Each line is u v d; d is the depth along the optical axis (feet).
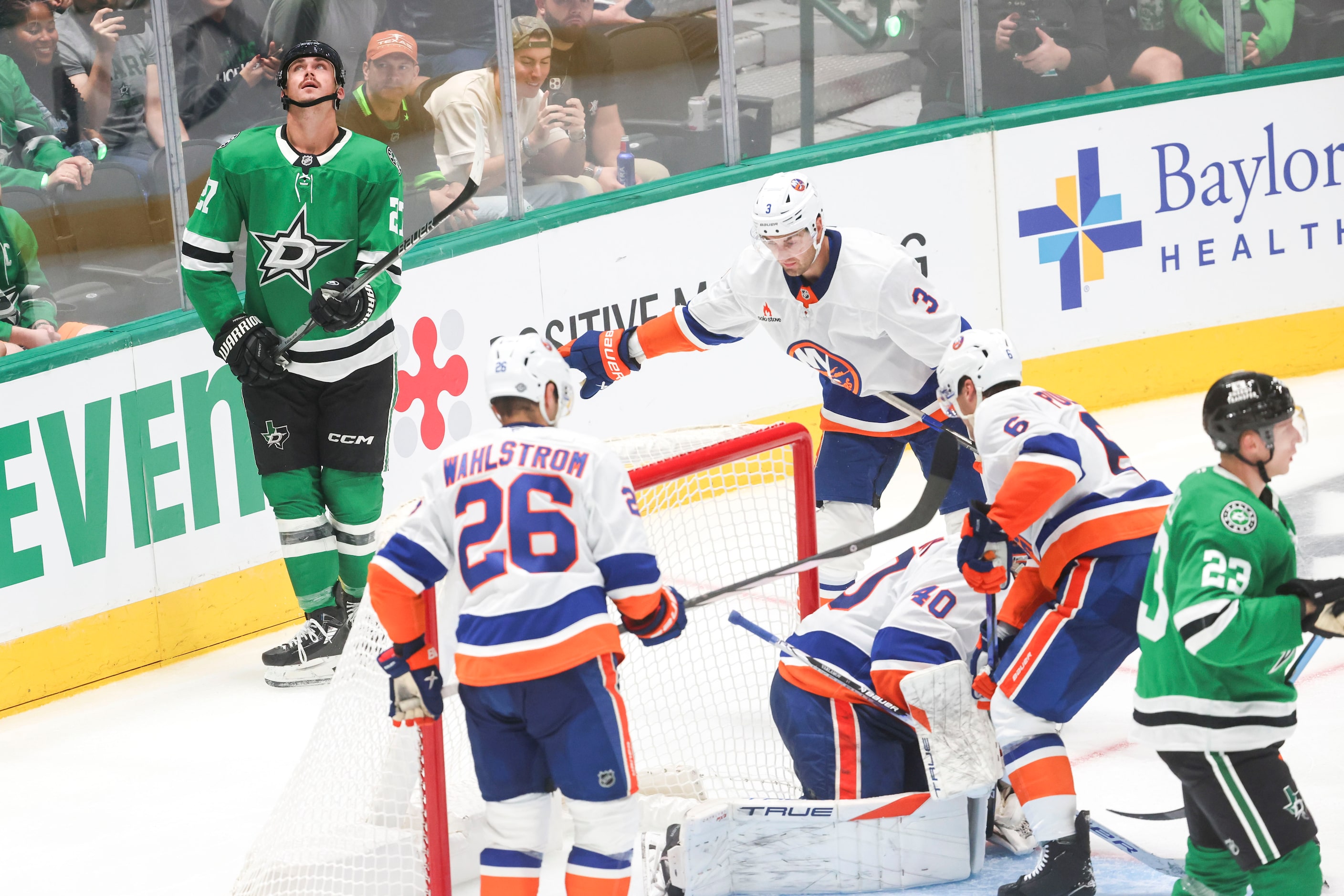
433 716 38.55
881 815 43.32
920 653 43.96
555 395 38.68
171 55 66.74
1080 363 93.61
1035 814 41.06
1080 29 91.66
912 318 52.85
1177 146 93.61
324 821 44.47
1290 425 34.96
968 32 89.35
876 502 57.88
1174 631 36.04
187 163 68.28
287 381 63.31
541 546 36.50
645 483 45.39
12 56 62.90
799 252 51.75
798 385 88.02
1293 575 35.60
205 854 49.90
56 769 57.47
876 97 88.74
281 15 69.97
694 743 53.01
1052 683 41.45
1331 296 97.40
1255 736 35.76
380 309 61.93
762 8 84.79
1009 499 40.40
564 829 48.83
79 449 64.13
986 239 90.84
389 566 37.04
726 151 86.07
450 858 44.91
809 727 45.73
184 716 61.87
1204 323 95.55
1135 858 43.21
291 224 61.87
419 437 74.90
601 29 80.18
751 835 43.68
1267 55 96.02
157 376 66.39
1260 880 36.94
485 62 76.59
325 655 64.59
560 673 36.35
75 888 48.06
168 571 67.46
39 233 64.39
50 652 63.98
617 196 81.92
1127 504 41.52
